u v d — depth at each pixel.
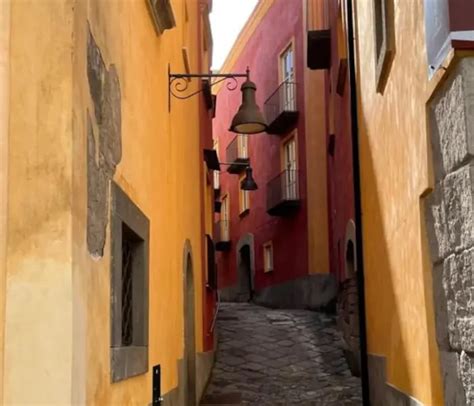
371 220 7.45
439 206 4.01
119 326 3.53
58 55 2.66
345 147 10.30
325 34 12.54
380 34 6.35
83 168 2.79
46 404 2.48
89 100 2.98
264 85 21.92
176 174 7.09
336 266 14.14
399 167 5.42
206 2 13.51
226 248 26.02
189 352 8.97
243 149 24.44
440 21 3.60
